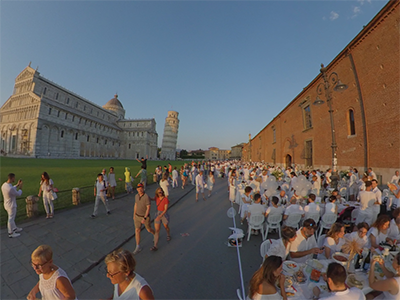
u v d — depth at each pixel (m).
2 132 71.94
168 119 127.94
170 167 19.73
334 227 3.68
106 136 93.19
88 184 14.56
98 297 3.58
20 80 72.38
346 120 15.18
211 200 11.95
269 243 3.94
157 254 5.14
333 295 2.26
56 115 67.25
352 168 13.51
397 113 10.92
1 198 10.42
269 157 38.28
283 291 2.41
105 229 6.69
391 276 2.60
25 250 5.09
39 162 40.19
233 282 3.97
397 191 7.25
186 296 3.57
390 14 11.35
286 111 28.45
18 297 3.46
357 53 13.91
